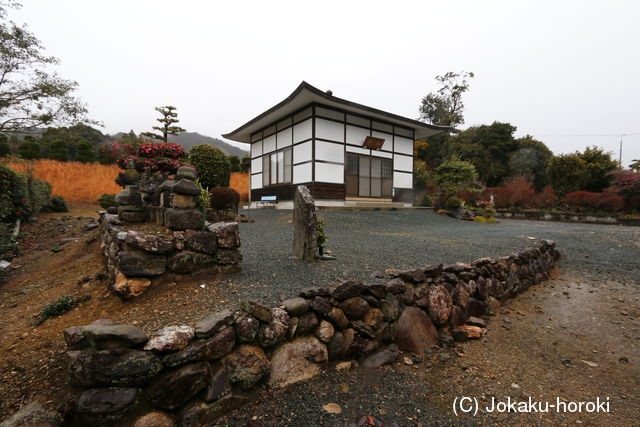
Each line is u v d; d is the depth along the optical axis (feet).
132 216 13.80
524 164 80.84
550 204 53.36
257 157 49.47
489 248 18.72
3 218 23.49
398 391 7.33
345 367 7.97
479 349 9.80
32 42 36.91
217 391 5.80
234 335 6.37
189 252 9.61
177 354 5.41
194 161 31.30
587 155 56.44
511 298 14.17
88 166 51.42
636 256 20.15
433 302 10.48
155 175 16.46
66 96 39.47
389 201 44.86
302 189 13.64
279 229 23.47
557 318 12.39
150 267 8.73
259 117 42.60
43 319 8.41
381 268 12.55
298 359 7.26
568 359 9.39
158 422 5.02
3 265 14.89
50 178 41.70
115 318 7.39
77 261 14.92
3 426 4.32
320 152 37.24
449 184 46.19
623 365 9.21
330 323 8.14
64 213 32.73
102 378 4.70
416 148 84.28
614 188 45.80
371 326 8.83
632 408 7.26
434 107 100.63
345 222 28.89
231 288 9.33
